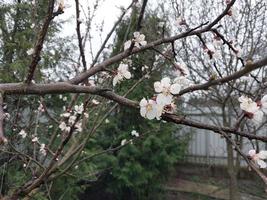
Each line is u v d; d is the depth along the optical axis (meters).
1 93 1.33
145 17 5.88
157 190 7.98
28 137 4.21
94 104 3.49
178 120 1.37
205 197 8.36
